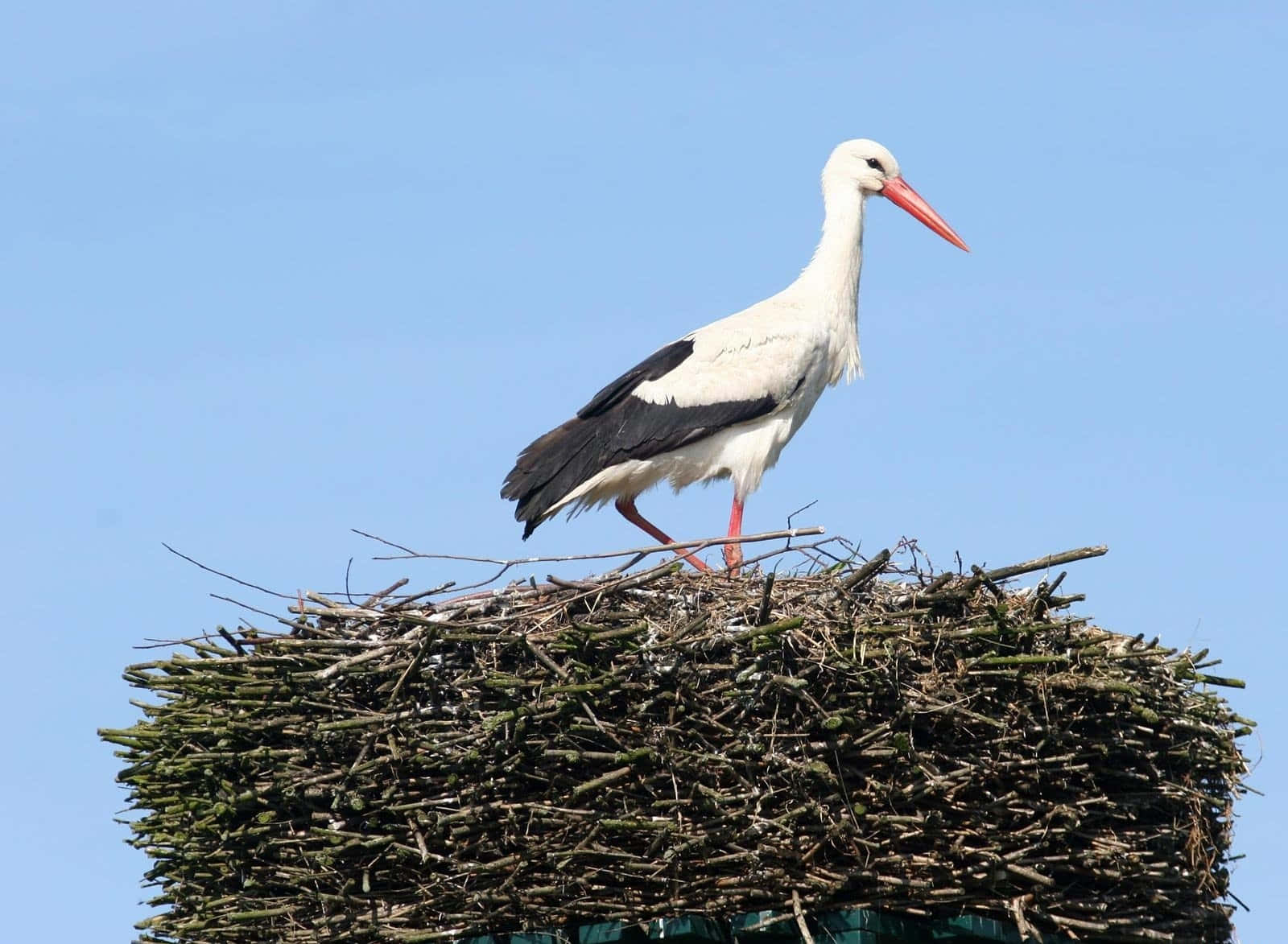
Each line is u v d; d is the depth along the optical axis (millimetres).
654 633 12805
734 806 12531
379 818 13195
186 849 13875
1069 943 13227
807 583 13375
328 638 13695
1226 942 14320
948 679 12758
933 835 12617
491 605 13609
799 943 12664
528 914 12906
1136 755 13156
